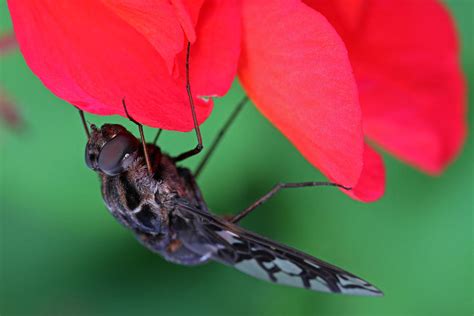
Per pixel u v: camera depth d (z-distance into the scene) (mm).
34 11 119
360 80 133
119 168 129
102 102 117
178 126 117
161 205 131
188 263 135
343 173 118
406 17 135
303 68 118
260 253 130
